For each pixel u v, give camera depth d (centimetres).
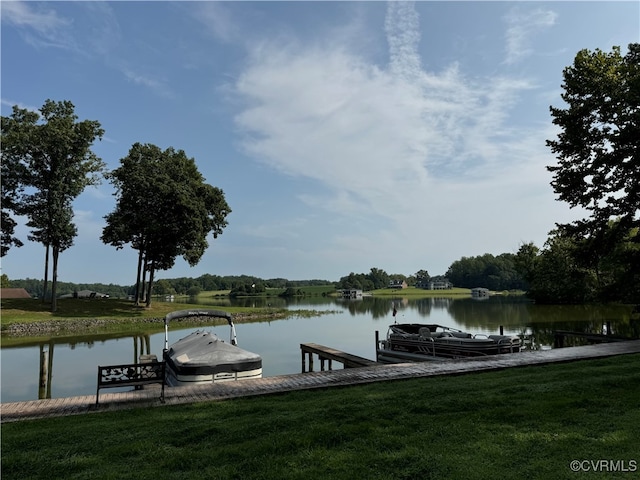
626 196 2145
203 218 4591
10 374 1753
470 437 552
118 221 4428
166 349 1605
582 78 2161
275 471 475
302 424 636
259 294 14475
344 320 4309
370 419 651
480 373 1105
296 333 3159
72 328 3591
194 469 493
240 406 789
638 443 507
